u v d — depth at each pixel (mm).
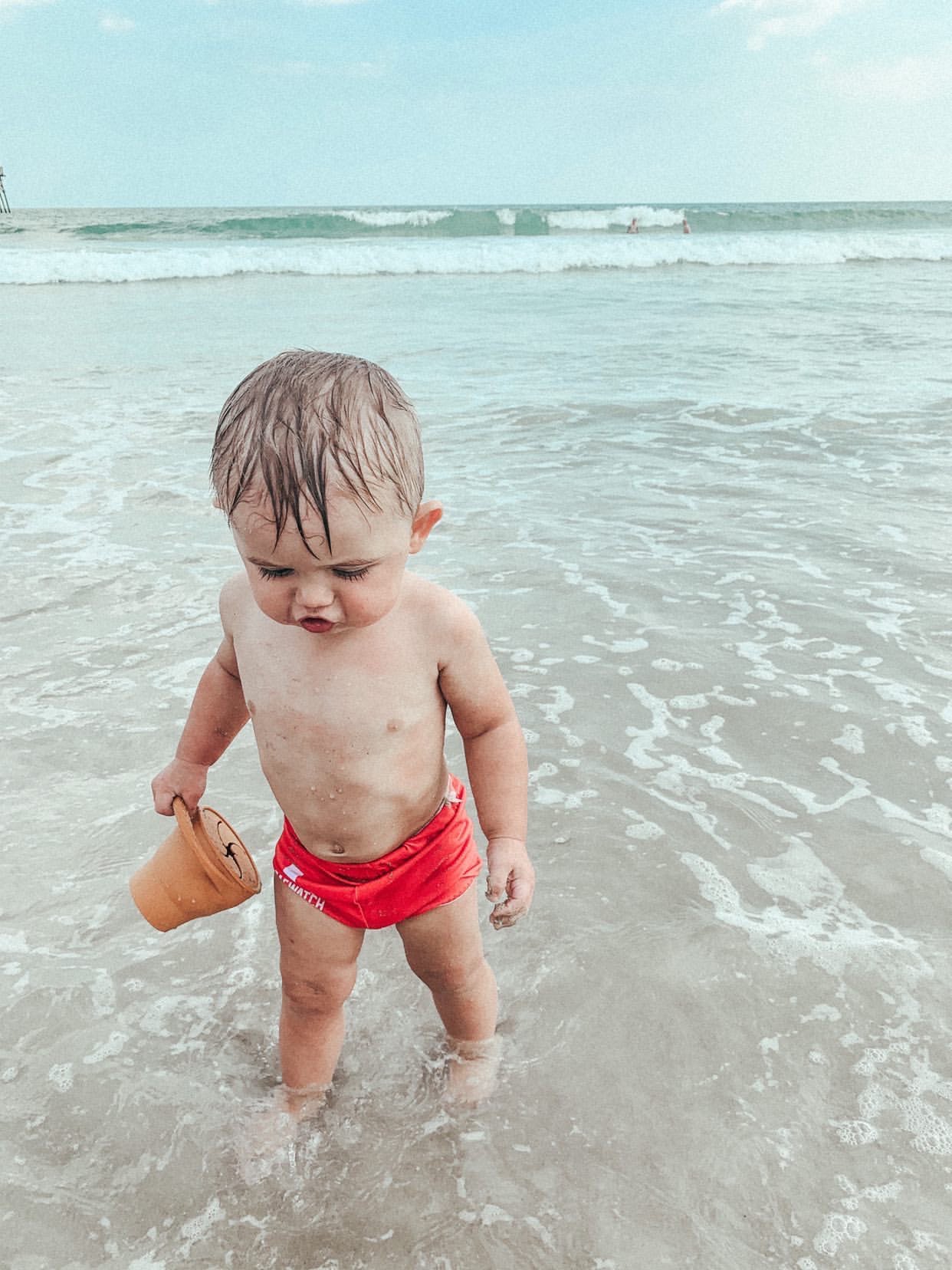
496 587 4500
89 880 2688
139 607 4266
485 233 30984
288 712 1897
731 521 5328
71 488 5824
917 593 4395
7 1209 1844
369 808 1928
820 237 25156
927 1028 2209
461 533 5168
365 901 1974
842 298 15086
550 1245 1780
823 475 6078
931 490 5754
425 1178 1912
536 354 10117
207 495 5719
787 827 2881
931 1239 1770
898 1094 2053
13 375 9016
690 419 7406
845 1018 2240
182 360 9883
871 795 3023
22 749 3230
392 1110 2064
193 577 4594
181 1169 1935
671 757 3219
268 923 2568
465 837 2076
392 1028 2266
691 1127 1995
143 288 17312
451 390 8414
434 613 1938
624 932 2504
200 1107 2066
